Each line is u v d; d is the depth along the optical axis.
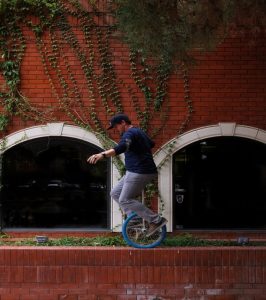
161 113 9.42
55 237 9.48
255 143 9.54
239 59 9.42
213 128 9.38
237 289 7.88
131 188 7.77
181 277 7.88
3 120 9.38
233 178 9.58
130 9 7.13
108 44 9.44
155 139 9.41
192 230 9.51
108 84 9.45
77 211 9.60
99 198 9.60
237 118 9.42
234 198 9.58
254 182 9.57
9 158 9.59
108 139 9.41
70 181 9.60
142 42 7.39
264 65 9.41
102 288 7.88
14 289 7.89
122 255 7.91
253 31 7.55
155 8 7.09
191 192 9.57
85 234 9.47
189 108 9.41
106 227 9.56
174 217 9.48
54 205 9.63
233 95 9.42
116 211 9.41
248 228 9.55
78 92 9.44
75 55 9.45
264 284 7.88
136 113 9.43
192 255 7.90
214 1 6.94
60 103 9.43
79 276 7.89
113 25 9.41
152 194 9.36
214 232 9.48
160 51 7.47
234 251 7.91
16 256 7.92
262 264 7.90
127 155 7.83
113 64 9.45
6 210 9.58
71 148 9.59
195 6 7.00
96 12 9.43
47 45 9.45
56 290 7.88
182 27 7.19
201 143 9.57
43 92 9.45
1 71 9.44
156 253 7.90
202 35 7.28
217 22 7.17
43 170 9.59
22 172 9.59
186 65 7.78
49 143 9.57
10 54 9.42
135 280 7.88
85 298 7.88
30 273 7.89
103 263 7.90
